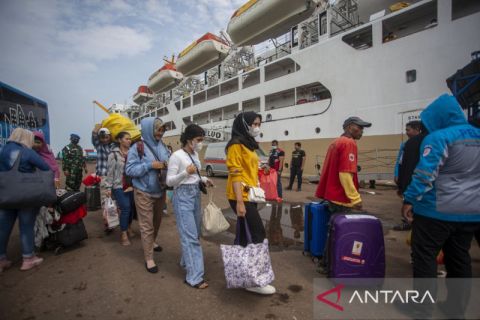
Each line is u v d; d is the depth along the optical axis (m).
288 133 15.66
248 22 19.31
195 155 2.92
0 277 2.93
